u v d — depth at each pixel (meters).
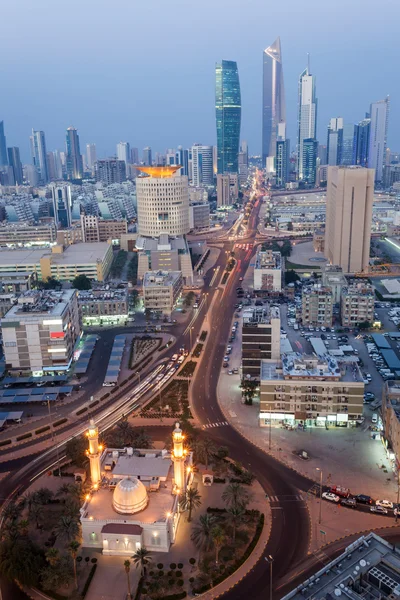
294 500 180.62
